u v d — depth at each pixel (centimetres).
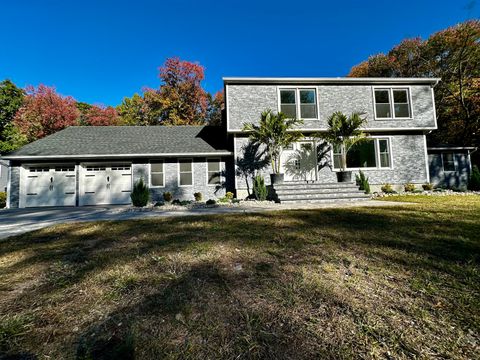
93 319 174
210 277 237
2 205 1345
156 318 173
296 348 142
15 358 139
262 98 1182
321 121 1192
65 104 2102
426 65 1941
